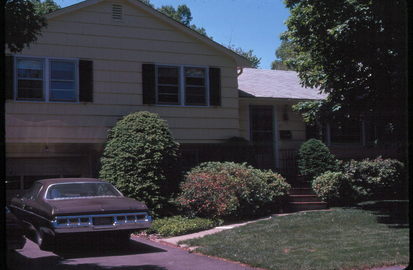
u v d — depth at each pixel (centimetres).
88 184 1006
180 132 1586
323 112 1303
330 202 1502
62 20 1467
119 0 1538
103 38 1512
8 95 1384
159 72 1584
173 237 1076
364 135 1953
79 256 870
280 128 1866
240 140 1630
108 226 886
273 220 1199
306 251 837
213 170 1339
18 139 1392
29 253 900
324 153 1609
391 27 1116
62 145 1509
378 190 1598
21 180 1513
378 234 978
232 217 1287
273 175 1450
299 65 1384
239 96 1727
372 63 1190
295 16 1282
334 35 1148
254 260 775
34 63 1430
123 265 782
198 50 1639
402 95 1180
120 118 1508
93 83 1489
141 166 1236
